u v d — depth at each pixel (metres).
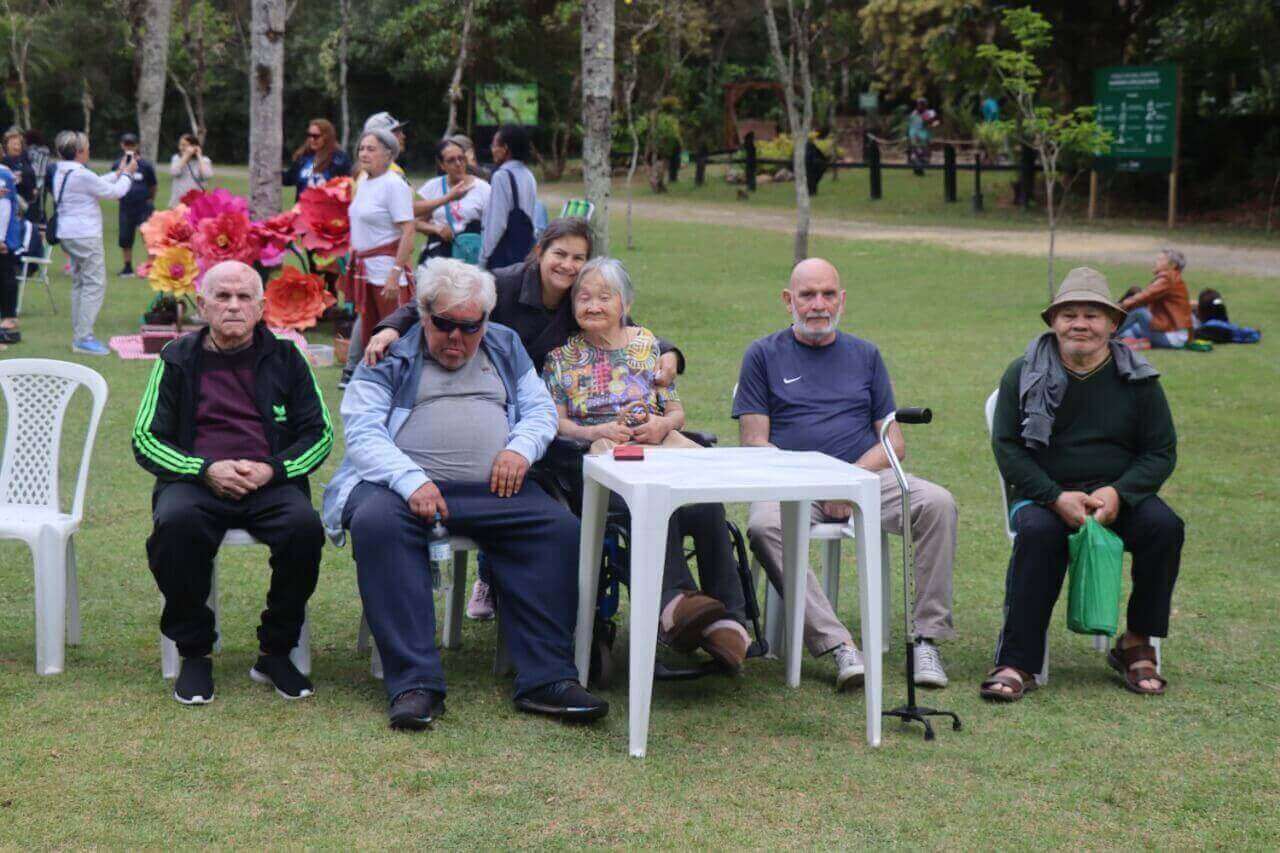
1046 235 23.27
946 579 4.71
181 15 28.69
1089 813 3.67
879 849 3.43
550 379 4.94
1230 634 5.23
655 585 3.95
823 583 5.49
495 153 9.67
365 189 9.61
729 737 4.16
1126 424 4.73
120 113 45.06
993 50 16.42
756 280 17.25
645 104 34.97
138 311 13.86
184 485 4.38
